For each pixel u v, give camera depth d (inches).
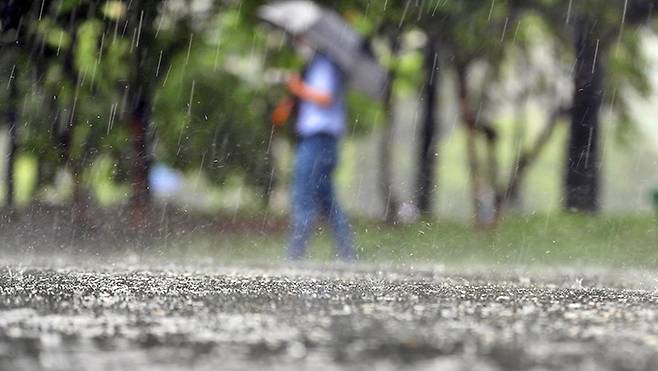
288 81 858.1
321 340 259.3
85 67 957.2
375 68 873.5
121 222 920.9
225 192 1359.5
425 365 220.5
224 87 1309.1
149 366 215.2
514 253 977.5
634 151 1923.0
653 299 411.8
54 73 949.8
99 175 964.6
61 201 906.1
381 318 315.9
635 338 272.5
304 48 893.8
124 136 974.4
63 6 932.6
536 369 218.2
